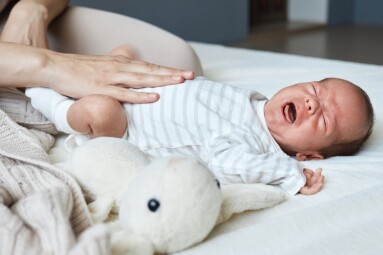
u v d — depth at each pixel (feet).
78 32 4.53
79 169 2.44
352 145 3.23
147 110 3.26
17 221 1.94
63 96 3.34
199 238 2.08
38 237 1.91
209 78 4.86
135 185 2.09
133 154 2.49
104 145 2.48
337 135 3.13
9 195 2.28
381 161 3.07
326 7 15.31
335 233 2.22
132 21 4.49
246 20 12.78
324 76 4.74
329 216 2.32
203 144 3.10
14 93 3.49
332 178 2.83
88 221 2.22
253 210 2.49
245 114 3.18
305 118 3.10
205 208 2.03
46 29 4.26
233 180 2.77
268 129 3.21
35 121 3.44
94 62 3.45
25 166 2.55
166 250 2.05
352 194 2.53
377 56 11.55
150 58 4.26
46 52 3.46
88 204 2.41
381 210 2.42
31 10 4.08
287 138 3.14
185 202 1.99
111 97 3.18
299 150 3.18
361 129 3.17
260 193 2.47
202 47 6.48
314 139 3.11
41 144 3.09
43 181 2.38
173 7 11.00
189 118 3.17
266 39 13.15
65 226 1.90
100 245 1.78
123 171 2.42
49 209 1.95
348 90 3.18
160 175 2.03
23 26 4.01
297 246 2.10
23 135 2.95
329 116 3.11
